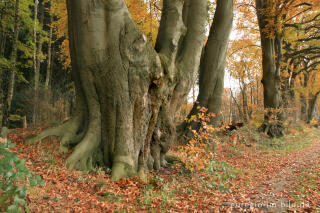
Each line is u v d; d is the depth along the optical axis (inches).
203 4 326.0
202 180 244.7
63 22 564.4
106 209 153.5
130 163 231.6
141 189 199.2
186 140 434.9
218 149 438.3
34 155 215.3
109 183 199.9
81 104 258.5
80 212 142.3
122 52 224.8
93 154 239.0
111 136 236.4
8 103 430.6
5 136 251.3
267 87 707.4
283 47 910.4
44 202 144.2
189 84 314.2
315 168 325.1
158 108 265.9
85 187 185.8
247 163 374.6
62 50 657.6
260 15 713.0
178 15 278.1
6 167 119.1
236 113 1039.0
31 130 302.8
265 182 265.1
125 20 227.1
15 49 445.7
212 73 450.6
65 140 242.7
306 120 1323.8
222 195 211.0
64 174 196.2
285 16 703.1
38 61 627.5
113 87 229.3
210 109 449.4
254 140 579.2
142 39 228.4
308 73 1150.3
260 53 991.6
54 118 372.8
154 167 288.0
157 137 285.9
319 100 1643.7
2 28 609.0
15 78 694.5
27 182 147.4
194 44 316.2
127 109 233.5
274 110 673.6
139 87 235.3
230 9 449.4
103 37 225.9
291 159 413.1
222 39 448.8
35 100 385.1
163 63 263.0
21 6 550.3
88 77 235.9
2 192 115.8
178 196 201.8
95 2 221.8
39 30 597.6
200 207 177.8
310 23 857.5
